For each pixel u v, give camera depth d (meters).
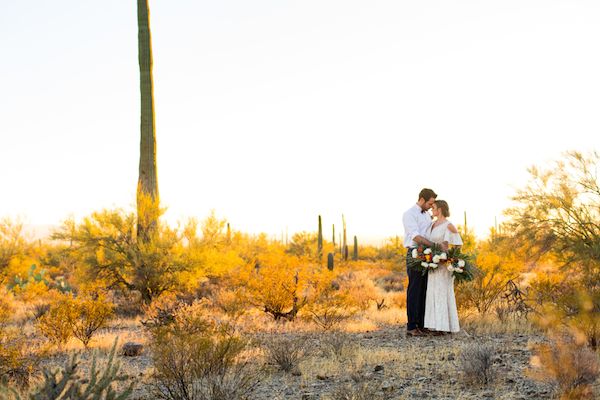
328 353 7.66
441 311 9.19
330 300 11.44
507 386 5.56
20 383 6.33
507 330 9.37
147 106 17.45
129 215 17.12
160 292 16.14
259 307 12.30
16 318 13.46
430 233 9.57
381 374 6.34
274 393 5.73
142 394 5.71
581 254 9.12
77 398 4.12
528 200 10.21
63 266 26.45
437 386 5.70
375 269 35.38
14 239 25.38
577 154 9.84
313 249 51.59
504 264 11.67
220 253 17.45
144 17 17.55
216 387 5.42
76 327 9.66
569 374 5.04
